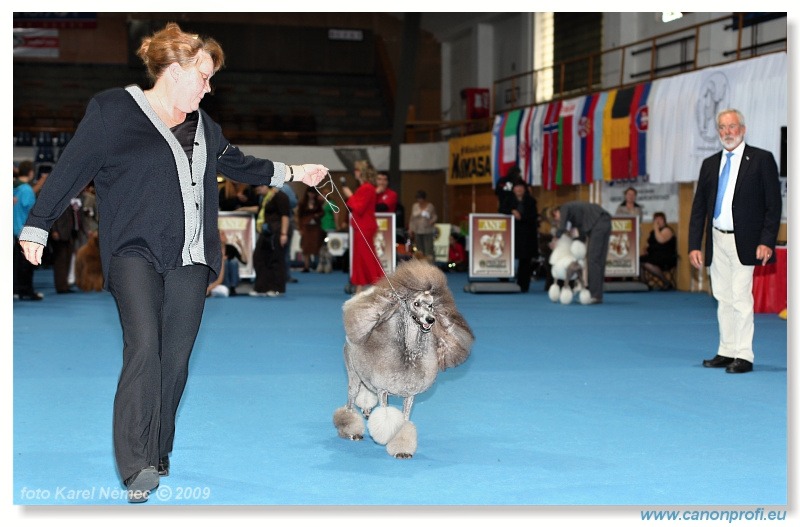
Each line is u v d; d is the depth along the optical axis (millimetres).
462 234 25625
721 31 19000
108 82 34625
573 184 21047
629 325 12289
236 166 4984
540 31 27922
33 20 33344
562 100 21391
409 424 5328
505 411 6617
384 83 35812
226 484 4719
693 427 6125
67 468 5000
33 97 33750
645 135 18109
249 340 10578
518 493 4594
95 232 17797
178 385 4707
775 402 7020
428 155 28938
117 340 10531
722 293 8695
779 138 14836
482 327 12008
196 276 4586
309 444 5590
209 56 4539
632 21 22828
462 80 32844
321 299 16250
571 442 5676
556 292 15961
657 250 18547
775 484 4793
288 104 35281
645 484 4773
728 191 8523
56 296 16750
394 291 5090
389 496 4523
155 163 4410
